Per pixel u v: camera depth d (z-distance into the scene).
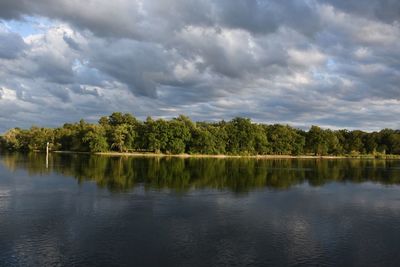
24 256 27.67
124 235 33.25
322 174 96.69
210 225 37.31
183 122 197.00
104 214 40.97
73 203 46.69
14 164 104.56
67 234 33.19
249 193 58.50
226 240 32.38
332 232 35.75
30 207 43.91
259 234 34.47
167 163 121.88
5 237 32.00
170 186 63.97
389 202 52.81
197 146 192.88
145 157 162.38
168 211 43.25
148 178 75.00
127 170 90.88
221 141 195.88
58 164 106.31
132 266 26.20
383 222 40.16
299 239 33.19
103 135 191.50
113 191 56.81
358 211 46.00
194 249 29.89
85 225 36.25
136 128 196.88
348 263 27.69
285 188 66.12
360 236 34.50
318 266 26.94
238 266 26.56
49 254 28.16
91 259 27.33
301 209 46.53
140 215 40.81
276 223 38.81
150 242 31.39
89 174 79.56
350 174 98.69
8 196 51.09
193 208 45.31
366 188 68.81
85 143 196.00
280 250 30.11
